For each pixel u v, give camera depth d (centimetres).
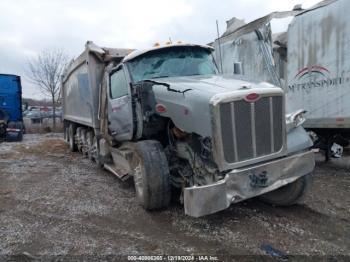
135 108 614
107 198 638
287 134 499
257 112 453
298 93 896
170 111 515
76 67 1034
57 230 493
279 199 554
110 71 735
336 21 780
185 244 435
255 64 1019
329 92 808
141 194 548
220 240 443
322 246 421
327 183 715
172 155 555
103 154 807
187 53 662
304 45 869
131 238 458
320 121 834
